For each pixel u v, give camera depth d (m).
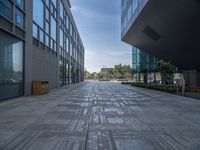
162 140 6.07
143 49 45.12
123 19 43.75
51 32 27.47
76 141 5.91
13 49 15.62
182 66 42.19
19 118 8.95
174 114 10.18
